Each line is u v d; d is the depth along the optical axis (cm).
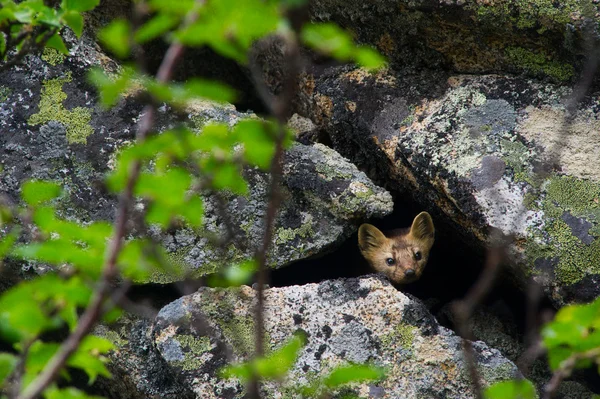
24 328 404
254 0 371
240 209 988
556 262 923
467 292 1194
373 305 929
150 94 430
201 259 969
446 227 1110
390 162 1059
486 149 991
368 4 1041
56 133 1009
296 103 1173
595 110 991
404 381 888
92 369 462
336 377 456
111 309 427
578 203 942
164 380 957
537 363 1032
